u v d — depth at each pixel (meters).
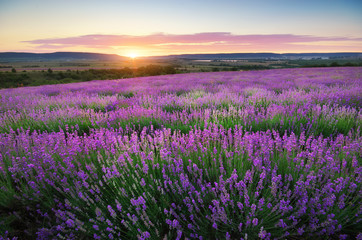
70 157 3.10
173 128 5.14
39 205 2.55
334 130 4.53
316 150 2.77
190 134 3.70
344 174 2.49
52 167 2.83
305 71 26.78
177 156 3.12
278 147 3.23
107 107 7.93
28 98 10.57
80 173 2.56
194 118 5.47
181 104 7.38
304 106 5.81
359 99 6.59
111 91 13.55
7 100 10.25
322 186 2.42
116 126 5.53
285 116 5.27
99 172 3.05
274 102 7.14
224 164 3.12
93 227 2.11
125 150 3.36
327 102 6.46
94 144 3.52
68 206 2.42
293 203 2.37
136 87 14.75
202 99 7.54
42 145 3.48
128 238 2.19
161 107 7.39
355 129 4.16
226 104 7.18
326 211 2.08
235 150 3.11
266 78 18.66
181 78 22.86
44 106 8.22
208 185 2.42
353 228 2.13
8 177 2.96
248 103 6.83
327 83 12.81
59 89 15.81
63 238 2.12
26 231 2.30
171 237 2.12
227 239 1.88
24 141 3.55
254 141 3.40
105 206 2.49
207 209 2.28
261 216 2.22
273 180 2.20
